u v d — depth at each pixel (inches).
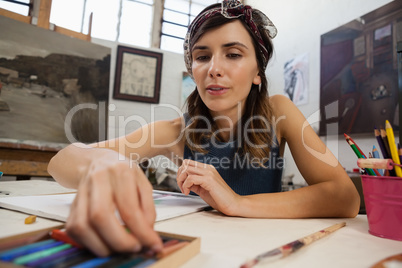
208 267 9.5
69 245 9.7
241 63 24.5
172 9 134.0
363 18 79.5
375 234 15.1
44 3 101.6
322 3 97.9
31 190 30.3
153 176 91.7
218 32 23.9
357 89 79.3
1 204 18.9
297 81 105.0
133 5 127.3
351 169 78.5
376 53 74.9
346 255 11.6
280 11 118.3
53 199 21.0
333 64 88.4
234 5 24.2
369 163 15.3
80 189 9.4
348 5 87.2
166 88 125.5
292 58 109.0
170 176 90.7
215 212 20.6
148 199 11.0
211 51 24.5
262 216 19.4
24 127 93.2
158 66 123.9
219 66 23.8
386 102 71.0
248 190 31.2
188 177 20.5
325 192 21.4
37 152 83.8
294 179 100.6
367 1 81.0
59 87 101.8
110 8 123.0
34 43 98.4
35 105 96.4
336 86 86.4
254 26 25.5
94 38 115.6
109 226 8.3
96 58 110.5
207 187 19.6
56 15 113.7
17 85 94.2
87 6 119.0
